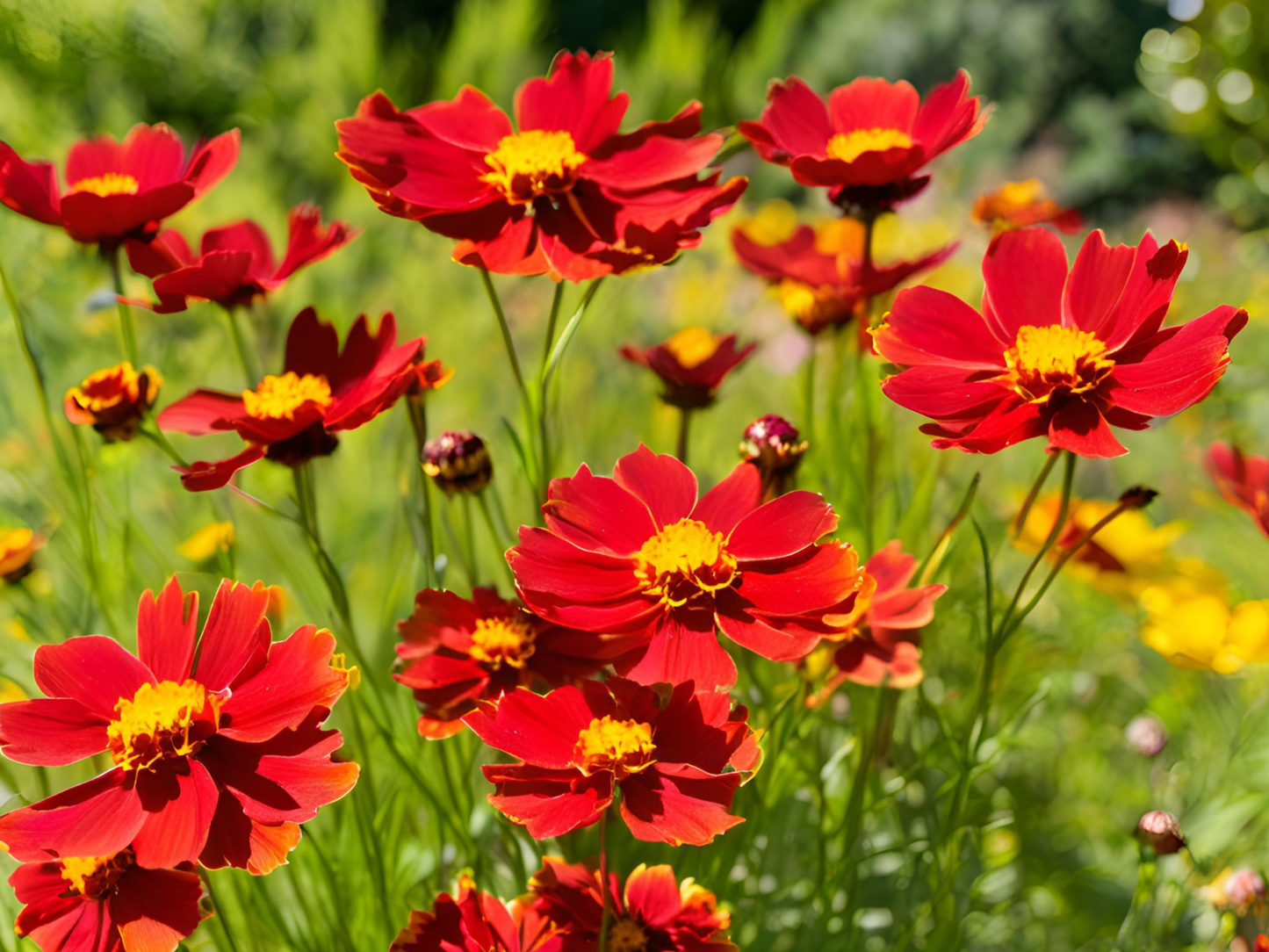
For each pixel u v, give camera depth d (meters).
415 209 0.36
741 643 0.33
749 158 1.67
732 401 0.69
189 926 0.32
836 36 2.82
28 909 0.33
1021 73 2.80
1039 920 0.45
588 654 0.36
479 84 1.62
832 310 0.43
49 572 0.46
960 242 0.42
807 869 0.42
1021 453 0.66
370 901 0.39
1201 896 0.43
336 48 1.55
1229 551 0.61
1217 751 0.47
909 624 0.37
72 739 0.33
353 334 0.38
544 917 0.35
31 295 0.53
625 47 2.11
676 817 0.33
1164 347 0.34
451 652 0.36
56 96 1.40
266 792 0.33
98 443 0.46
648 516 0.35
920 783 0.44
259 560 0.49
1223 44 1.51
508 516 0.47
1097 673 0.50
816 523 0.34
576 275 0.36
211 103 1.74
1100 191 2.54
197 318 0.67
